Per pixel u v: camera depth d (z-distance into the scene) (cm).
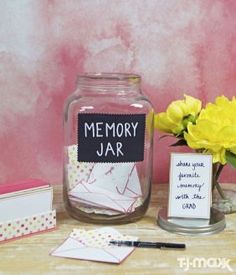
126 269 70
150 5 108
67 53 107
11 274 68
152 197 105
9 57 106
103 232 83
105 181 91
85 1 106
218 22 110
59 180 113
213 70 112
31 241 80
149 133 93
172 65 111
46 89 108
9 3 104
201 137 87
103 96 92
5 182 111
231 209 96
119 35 108
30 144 110
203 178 87
